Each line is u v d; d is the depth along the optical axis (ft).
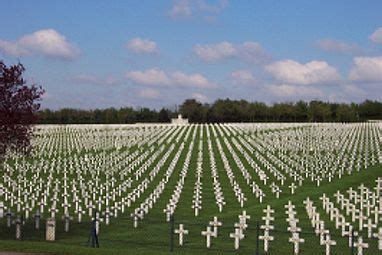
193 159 208.13
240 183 162.09
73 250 69.77
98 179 161.48
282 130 293.23
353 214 106.93
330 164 185.88
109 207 122.21
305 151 220.02
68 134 285.64
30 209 120.78
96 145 247.09
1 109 78.74
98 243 83.87
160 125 338.95
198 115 447.83
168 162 200.75
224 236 93.56
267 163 186.70
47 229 87.51
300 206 126.31
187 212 120.67
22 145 82.74
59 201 134.00
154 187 155.94
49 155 218.59
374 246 86.69
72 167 182.19
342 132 275.80
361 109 469.16
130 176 174.29
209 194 143.74
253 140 252.21
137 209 116.06
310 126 310.45
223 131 295.69
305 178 170.19
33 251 69.21
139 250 73.15
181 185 150.30
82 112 436.35
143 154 212.84
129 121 429.38
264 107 452.35
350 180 161.79
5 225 101.19
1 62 81.20
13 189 145.18
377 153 209.97
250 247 85.10
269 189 152.97
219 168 187.62
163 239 90.33
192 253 75.00
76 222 106.01
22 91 80.94
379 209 115.03
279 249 83.97
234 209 124.98
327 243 79.82
